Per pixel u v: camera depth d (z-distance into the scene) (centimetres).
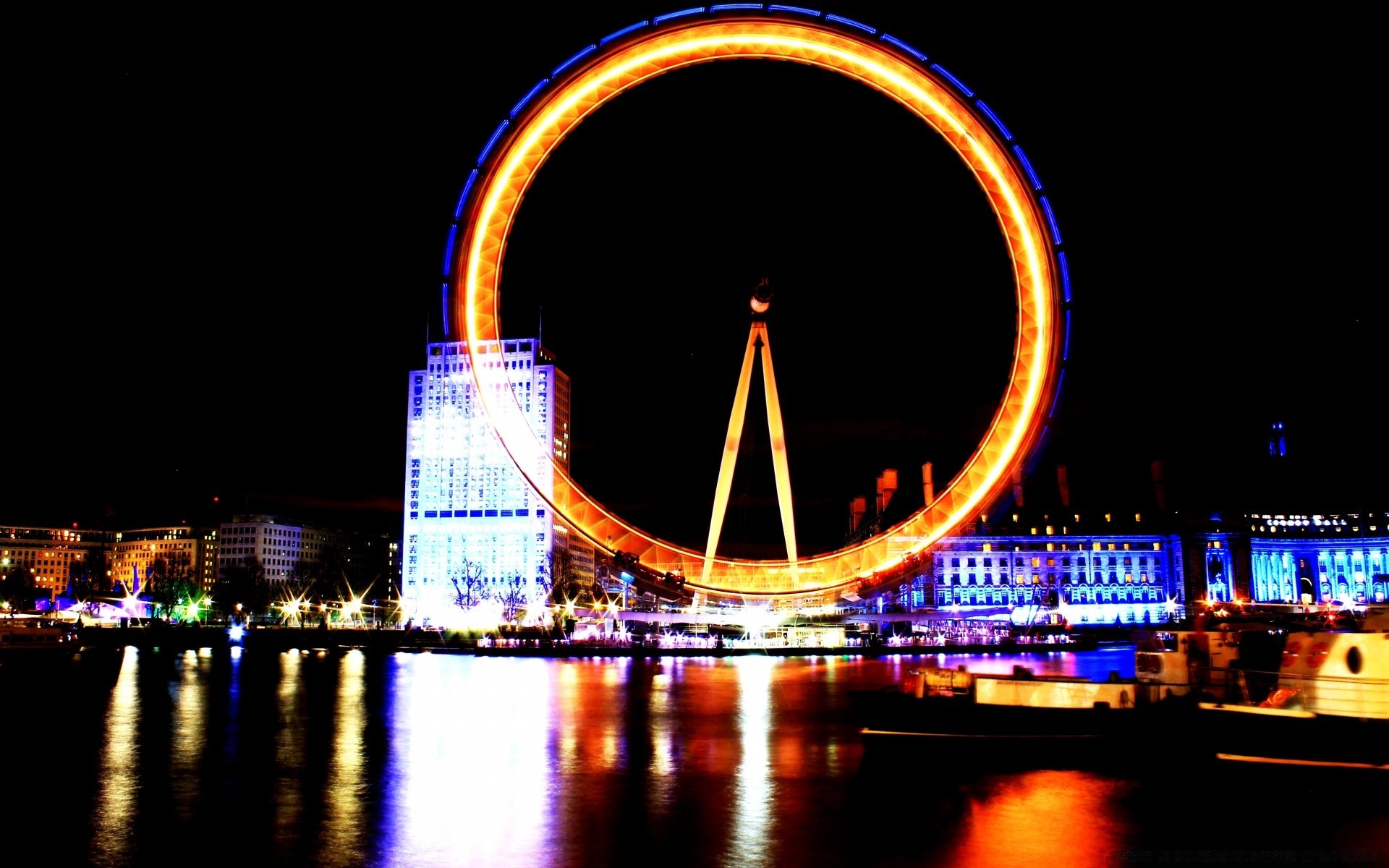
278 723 5681
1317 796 3709
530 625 19575
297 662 11912
